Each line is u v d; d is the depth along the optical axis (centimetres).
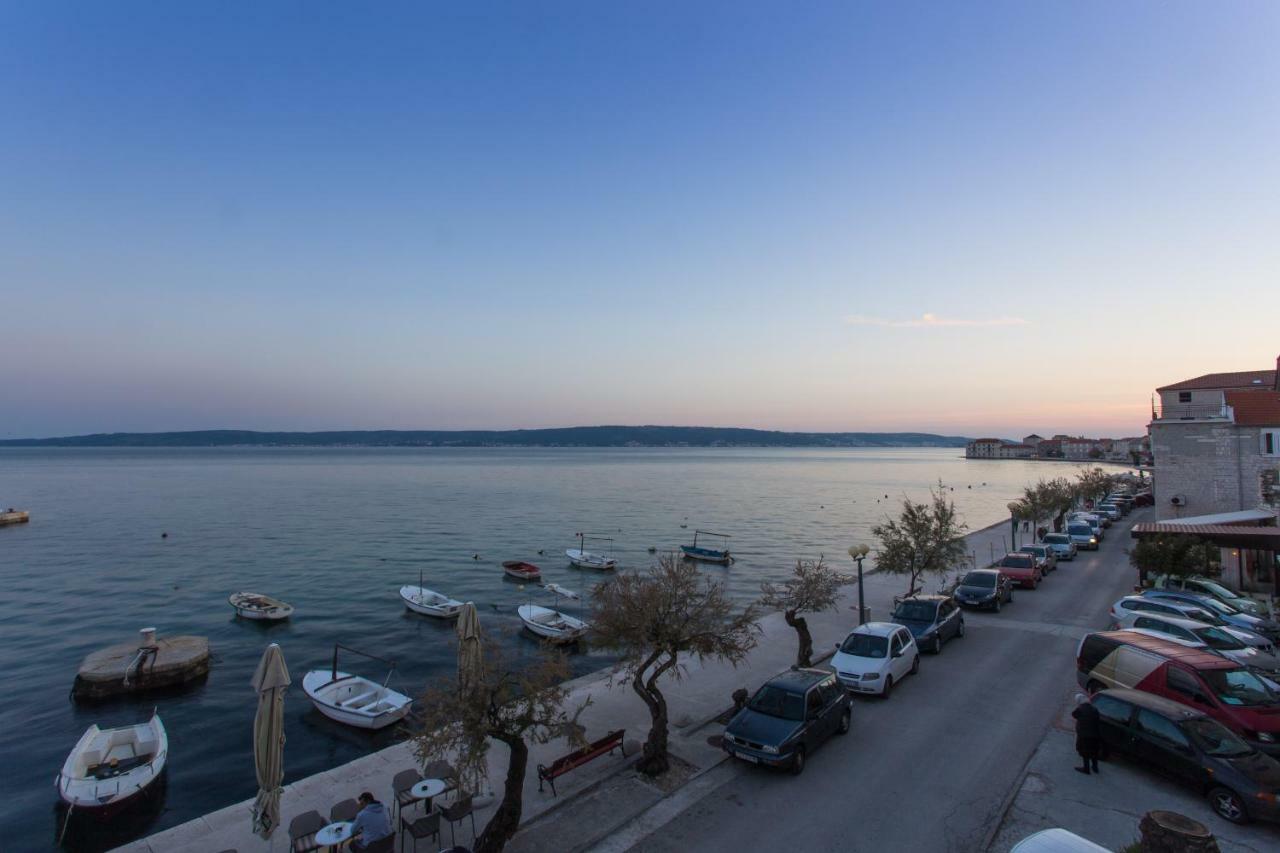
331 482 14912
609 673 2228
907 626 2389
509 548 6525
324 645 3494
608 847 1201
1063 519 6331
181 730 2427
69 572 5300
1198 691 1559
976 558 4900
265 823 1188
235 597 4225
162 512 9212
